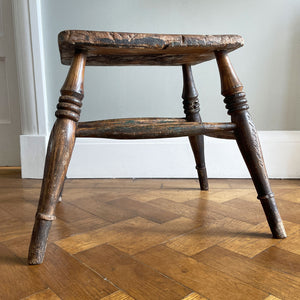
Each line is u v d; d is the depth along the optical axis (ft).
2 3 4.65
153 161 4.32
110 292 1.59
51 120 4.43
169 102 4.27
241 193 3.53
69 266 1.88
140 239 2.28
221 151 4.23
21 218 2.77
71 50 2.19
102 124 2.24
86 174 4.35
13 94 4.87
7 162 5.08
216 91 4.22
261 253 2.03
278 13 4.07
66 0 4.17
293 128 4.23
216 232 2.40
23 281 1.71
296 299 1.52
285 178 4.22
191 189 3.72
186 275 1.76
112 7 4.14
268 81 4.17
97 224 2.60
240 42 2.28
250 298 1.53
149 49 2.16
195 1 4.09
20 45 4.25
